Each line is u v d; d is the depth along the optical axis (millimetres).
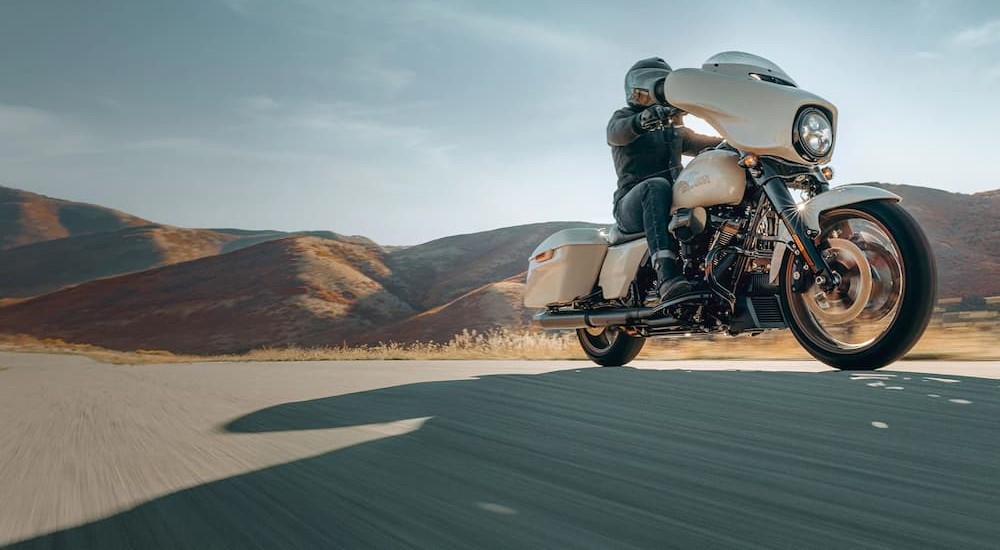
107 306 117062
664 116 4703
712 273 4445
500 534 1449
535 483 1827
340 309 105812
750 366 4617
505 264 139125
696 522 1490
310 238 138750
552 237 5777
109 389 4410
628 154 5156
